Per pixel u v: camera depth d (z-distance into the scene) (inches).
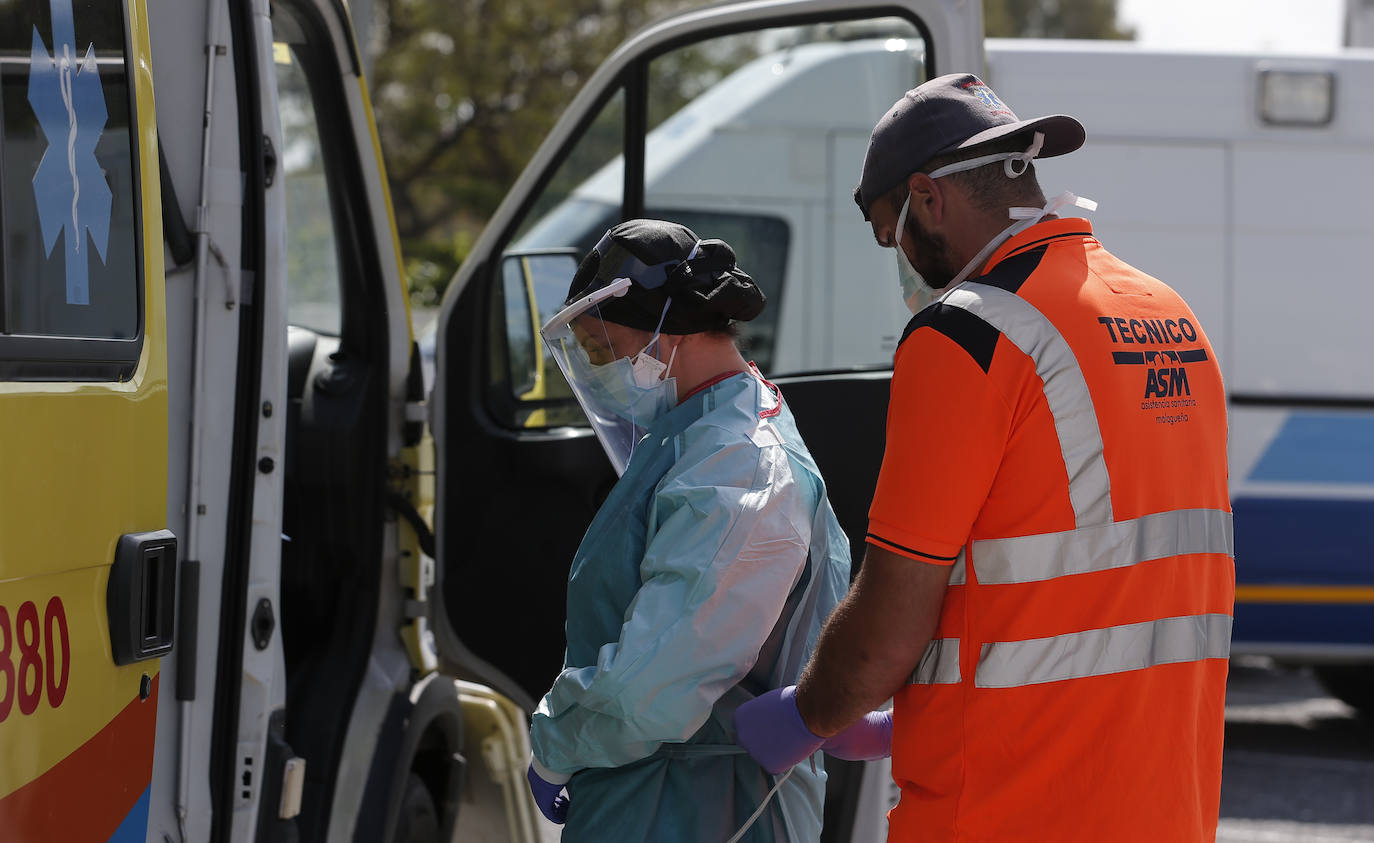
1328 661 341.4
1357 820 296.0
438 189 1014.4
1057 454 97.2
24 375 89.0
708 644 103.7
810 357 302.0
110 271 100.6
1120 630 98.1
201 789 117.8
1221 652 106.0
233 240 120.4
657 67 220.5
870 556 100.9
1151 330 102.5
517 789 180.7
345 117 155.1
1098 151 334.0
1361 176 332.5
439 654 186.7
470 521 185.6
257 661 124.3
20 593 87.7
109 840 100.9
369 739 151.6
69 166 95.1
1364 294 331.6
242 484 123.0
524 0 951.6
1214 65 334.3
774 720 108.3
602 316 111.4
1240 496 332.2
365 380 158.7
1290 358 331.9
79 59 97.4
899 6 160.4
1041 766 98.7
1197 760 103.4
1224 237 333.1
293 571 156.7
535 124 965.8
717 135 304.0
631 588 110.1
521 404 186.4
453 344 186.9
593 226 212.8
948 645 101.2
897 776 106.2
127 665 102.8
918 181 105.2
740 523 105.0
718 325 113.7
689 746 112.9
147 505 105.1
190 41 119.2
